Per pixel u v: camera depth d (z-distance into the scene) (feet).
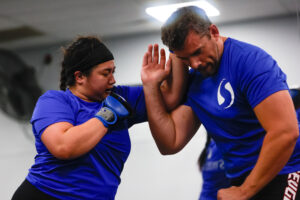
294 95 10.28
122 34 27.91
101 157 7.75
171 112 9.04
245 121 7.64
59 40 29.17
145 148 25.32
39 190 7.66
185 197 23.38
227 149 8.05
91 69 7.89
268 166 6.98
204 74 7.84
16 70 28.58
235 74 7.48
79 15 24.38
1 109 28.55
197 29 7.20
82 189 7.57
